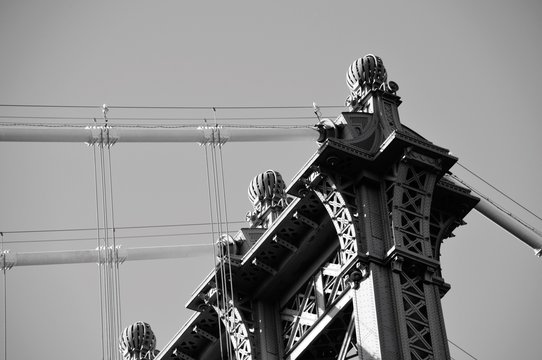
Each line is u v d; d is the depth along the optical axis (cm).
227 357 6009
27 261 6006
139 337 6300
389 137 5381
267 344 5744
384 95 5600
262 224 5962
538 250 6206
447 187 5516
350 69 5681
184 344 6059
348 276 5303
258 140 5800
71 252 6038
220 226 5838
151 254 6125
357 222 5369
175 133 5822
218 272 5847
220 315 5853
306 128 5731
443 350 5178
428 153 5419
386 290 5241
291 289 5756
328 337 5619
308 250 5666
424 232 5338
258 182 6009
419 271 5281
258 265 5759
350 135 5500
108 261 5897
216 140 5816
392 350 5147
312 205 5575
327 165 5428
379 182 5422
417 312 5212
